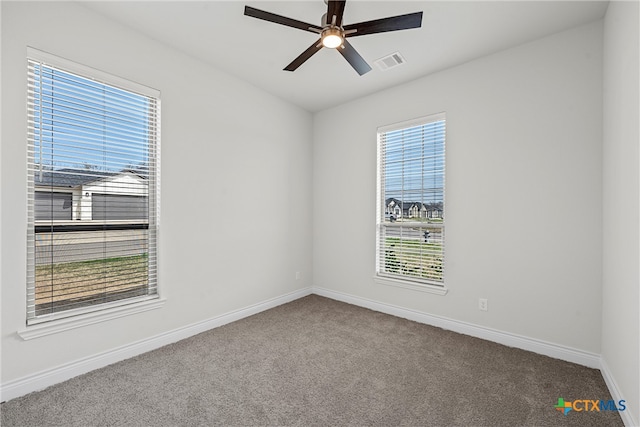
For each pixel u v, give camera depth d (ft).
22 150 6.08
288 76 10.32
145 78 7.99
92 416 5.52
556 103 7.75
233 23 7.52
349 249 12.46
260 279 11.35
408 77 10.28
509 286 8.51
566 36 7.61
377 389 6.43
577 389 6.42
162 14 7.17
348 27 6.02
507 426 5.36
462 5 6.73
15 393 5.97
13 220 6.00
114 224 7.64
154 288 8.45
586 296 7.36
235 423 5.40
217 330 9.54
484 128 8.92
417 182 10.62
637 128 4.94
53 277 6.65
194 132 9.16
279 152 12.09
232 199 10.31
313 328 9.77
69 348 6.72
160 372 7.04
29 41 6.13
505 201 8.55
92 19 7.02
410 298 10.64
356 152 12.22
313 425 5.36
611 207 6.42
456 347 8.40
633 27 5.13
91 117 7.18
